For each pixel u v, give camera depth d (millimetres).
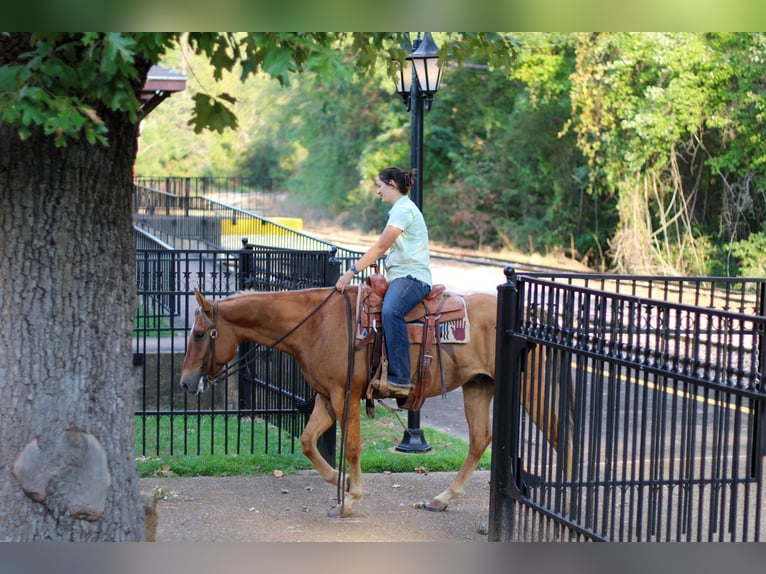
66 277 4918
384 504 7688
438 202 41031
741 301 7906
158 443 9141
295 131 52469
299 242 21719
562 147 34844
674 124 25703
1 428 4852
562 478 5797
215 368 7398
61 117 3660
